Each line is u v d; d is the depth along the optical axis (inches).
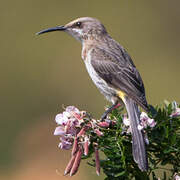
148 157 258.2
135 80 353.1
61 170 498.9
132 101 341.7
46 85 654.5
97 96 628.1
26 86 655.1
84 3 730.2
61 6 722.8
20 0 718.5
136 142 257.4
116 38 719.7
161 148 258.1
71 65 671.1
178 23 725.9
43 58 679.1
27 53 684.7
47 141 533.3
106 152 251.3
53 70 669.3
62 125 256.4
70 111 258.1
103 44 384.5
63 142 252.7
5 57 678.5
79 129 252.7
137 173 256.5
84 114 256.1
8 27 702.5
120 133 258.5
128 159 257.9
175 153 257.9
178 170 257.4
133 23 727.1
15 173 511.5
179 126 261.6
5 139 569.3
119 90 353.4
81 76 657.6
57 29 409.1
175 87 657.0
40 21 711.1
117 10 732.0
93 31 393.4
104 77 365.1
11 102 636.7
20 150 533.6
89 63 375.9
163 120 262.2
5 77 661.9
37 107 634.2
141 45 711.1
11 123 606.9
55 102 640.4
